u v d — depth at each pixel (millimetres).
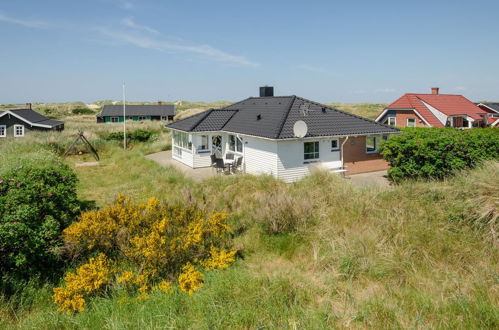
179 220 7648
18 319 5449
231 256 6980
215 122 21156
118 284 6082
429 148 13844
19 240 6258
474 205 7250
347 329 4602
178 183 14625
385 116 34969
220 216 7668
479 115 33969
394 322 4656
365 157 19109
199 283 5957
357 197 9195
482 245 6492
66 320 5312
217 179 13352
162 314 5043
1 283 6059
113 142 28719
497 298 5059
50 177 9305
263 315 4906
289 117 18312
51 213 8062
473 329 4438
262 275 6070
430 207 7941
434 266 6152
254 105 23172
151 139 31516
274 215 8500
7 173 9125
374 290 5574
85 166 21438
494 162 8914
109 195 14328
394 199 8727
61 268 6945
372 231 7258
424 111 31719
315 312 4914
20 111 39750
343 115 19844
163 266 6520
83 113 81125
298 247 7523
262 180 12672
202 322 4824
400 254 6445
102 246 7258
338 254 6676
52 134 29562
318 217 8484
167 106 69125
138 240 6707
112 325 4867
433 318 4758
